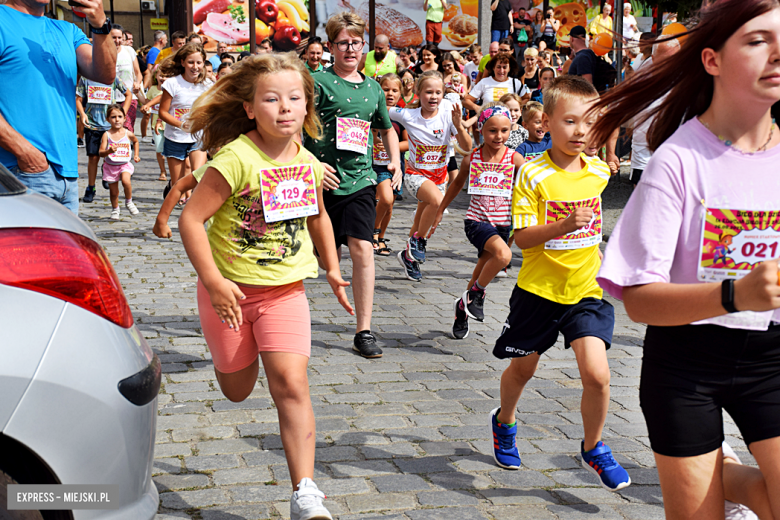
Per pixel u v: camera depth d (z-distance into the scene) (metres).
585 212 3.35
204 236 3.08
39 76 3.99
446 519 3.25
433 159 8.02
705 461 2.22
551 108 3.63
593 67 11.28
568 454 3.94
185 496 3.40
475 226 6.14
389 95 8.82
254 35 19.67
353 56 5.58
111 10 24.67
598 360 3.36
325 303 6.83
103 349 2.22
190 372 4.96
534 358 3.64
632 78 2.46
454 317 6.52
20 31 3.97
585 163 3.73
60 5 21.08
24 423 2.07
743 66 2.04
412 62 16.47
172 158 10.15
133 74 16.25
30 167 3.94
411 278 7.81
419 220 7.75
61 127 4.09
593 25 14.51
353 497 3.43
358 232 5.52
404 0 20.14
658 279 2.09
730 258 2.14
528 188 3.62
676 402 2.21
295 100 3.13
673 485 2.25
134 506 2.32
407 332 6.06
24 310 2.11
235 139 3.32
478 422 4.32
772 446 2.19
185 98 10.02
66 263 2.21
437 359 5.43
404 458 3.84
